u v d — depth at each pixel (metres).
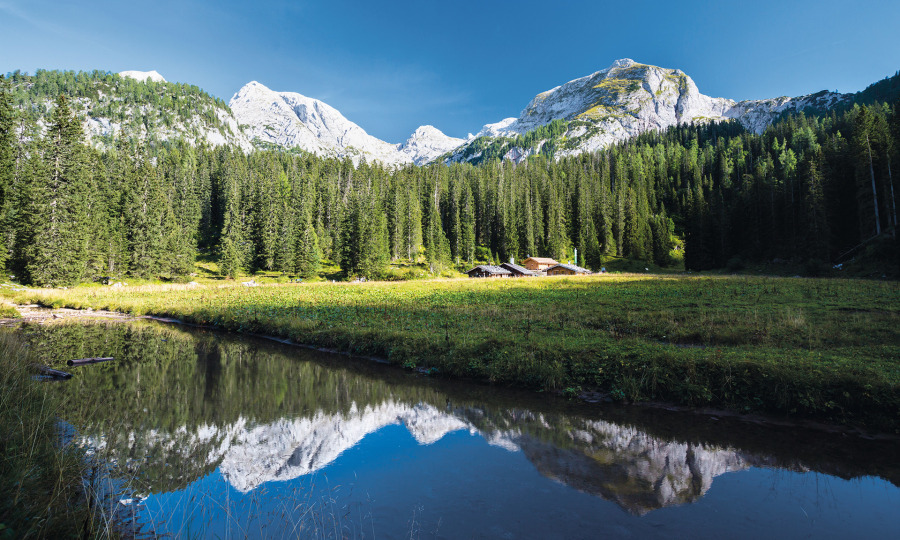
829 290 34.06
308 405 13.61
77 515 5.57
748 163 143.12
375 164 167.12
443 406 13.30
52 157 58.09
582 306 31.61
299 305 39.22
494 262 122.31
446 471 8.55
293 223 99.94
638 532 6.20
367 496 7.41
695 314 24.91
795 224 76.06
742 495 7.52
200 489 7.64
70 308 44.34
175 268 79.31
